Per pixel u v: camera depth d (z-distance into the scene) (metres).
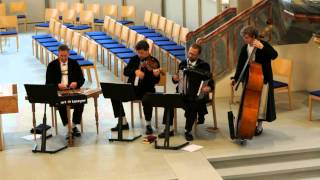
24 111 8.64
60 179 6.11
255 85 6.69
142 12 15.80
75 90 7.36
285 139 7.23
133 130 7.68
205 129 7.66
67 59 7.64
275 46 9.29
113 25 12.44
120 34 11.91
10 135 7.56
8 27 14.10
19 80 10.50
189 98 7.11
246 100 6.76
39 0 15.98
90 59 11.93
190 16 13.55
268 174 6.65
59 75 7.62
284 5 8.14
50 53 11.80
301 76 9.55
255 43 6.84
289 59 8.91
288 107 8.67
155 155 6.75
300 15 7.88
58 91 7.24
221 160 6.66
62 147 7.03
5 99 6.77
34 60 12.27
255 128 6.82
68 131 7.14
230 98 9.12
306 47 9.42
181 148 6.95
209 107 8.64
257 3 8.84
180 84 7.23
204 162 6.51
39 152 6.90
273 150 6.84
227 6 11.28
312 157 6.99
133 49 11.45
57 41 12.16
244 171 6.61
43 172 6.30
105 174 6.22
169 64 10.89
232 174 6.54
